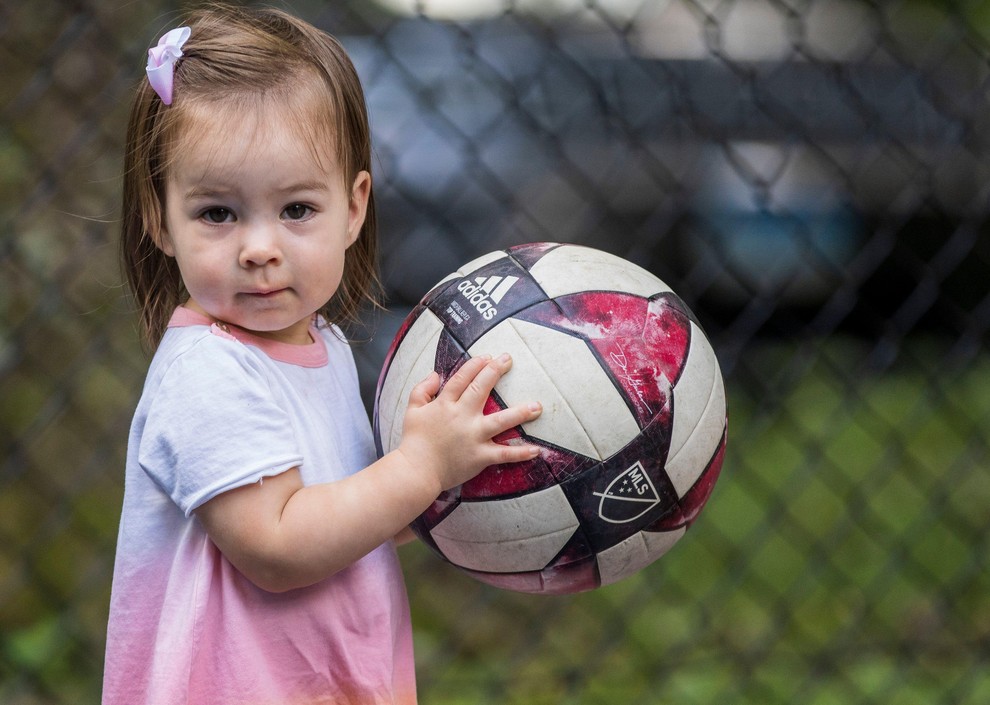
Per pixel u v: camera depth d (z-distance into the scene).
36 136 3.37
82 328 3.48
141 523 1.71
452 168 4.31
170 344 1.71
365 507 1.57
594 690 3.16
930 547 3.94
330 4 3.46
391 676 1.75
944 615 3.50
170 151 1.66
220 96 1.64
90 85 3.34
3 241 3.27
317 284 1.69
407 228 4.31
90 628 3.27
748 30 4.53
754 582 3.70
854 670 3.32
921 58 4.41
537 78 3.92
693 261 4.83
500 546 1.64
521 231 4.45
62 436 3.57
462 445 1.58
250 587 1.68
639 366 1.61
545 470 1.58
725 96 4.40
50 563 3.44
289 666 1.68
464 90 4.22
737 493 4.12
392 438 1.70
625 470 1.59
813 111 4.57
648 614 3.51
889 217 4.20
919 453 4.44
